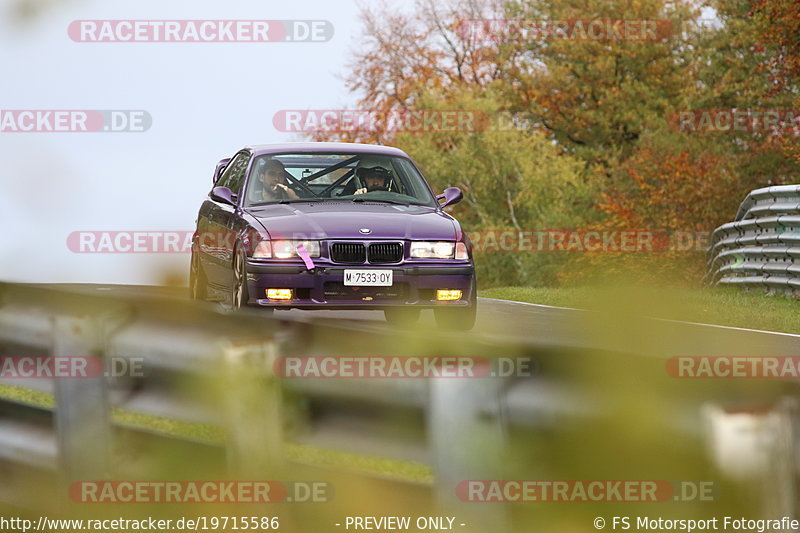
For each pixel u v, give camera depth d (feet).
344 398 31.94
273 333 31.91
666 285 22.57
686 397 22.74
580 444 24.04
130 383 37.14
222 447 33.30
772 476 22.59
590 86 551.18
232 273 115.96
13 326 41.78
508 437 27.07
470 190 481.87
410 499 30.07
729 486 22.93
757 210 207.62
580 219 464.65
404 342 27.53
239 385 31.53
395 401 30.27
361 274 110.83
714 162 426.51
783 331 131.34
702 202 423.64
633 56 531.50
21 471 43.65
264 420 31.89
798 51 416.05
